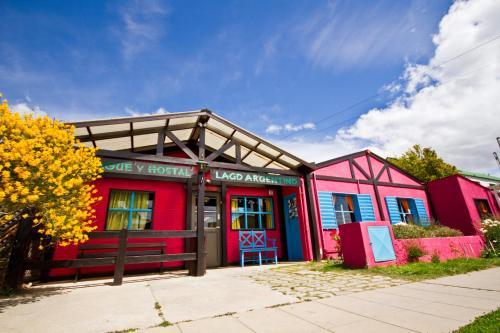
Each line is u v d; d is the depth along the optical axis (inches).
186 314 118.9
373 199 432.5
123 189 291.3
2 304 140.8
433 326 96.9
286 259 361.7
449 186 478.6
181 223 309.6
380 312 116.0
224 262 318.0
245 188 370.0
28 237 183.2
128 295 160.1
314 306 127.8
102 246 250.4
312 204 345.7
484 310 114.7
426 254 281.9
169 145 338.3
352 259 253.8
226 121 285.0
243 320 108.9
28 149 143.7
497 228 379.2
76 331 99.3
